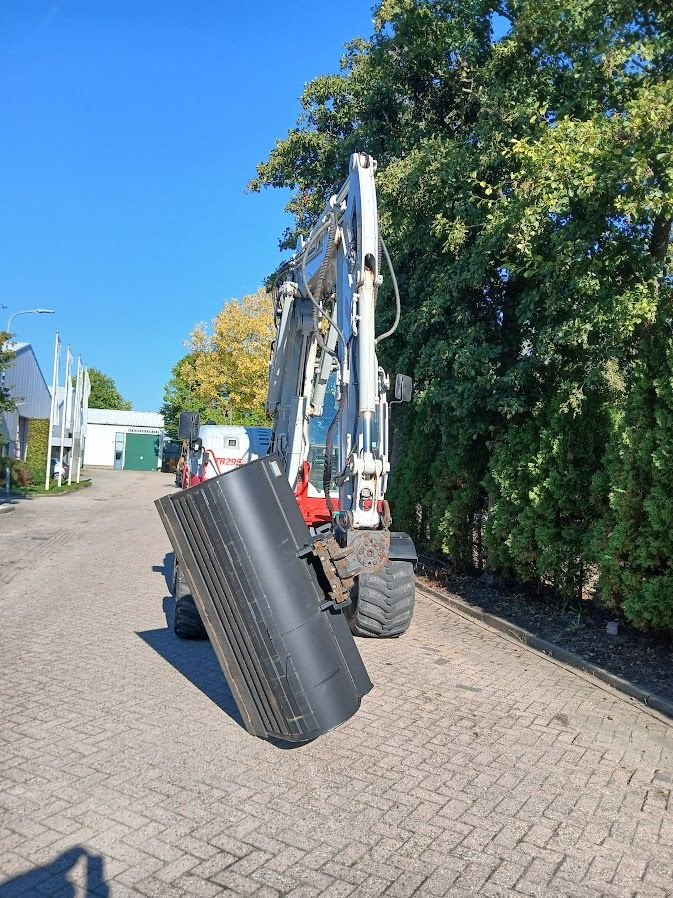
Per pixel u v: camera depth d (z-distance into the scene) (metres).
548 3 8.21
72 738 4.99
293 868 3.51
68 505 25.09
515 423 10.11
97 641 7.59
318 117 17.91
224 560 4.66
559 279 7.92
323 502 8.80
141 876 3.41
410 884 3.41
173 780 4.41
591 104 8.52
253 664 4.65
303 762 4.74
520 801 4.30
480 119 10.35
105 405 100.56
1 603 9.45
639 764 4.92
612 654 7.34
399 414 15.26
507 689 6.48
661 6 7.44
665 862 3.69
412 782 4.50
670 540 6.77
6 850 3.59
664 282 7.91
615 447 7.68
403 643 8.00
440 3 11.28
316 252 7.66
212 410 42.53
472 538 11.84
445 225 10.34
